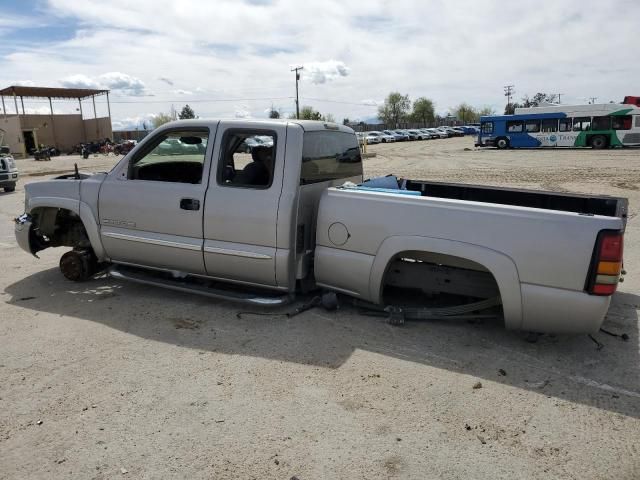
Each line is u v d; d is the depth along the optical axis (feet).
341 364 12.62
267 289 16.35
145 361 12.87
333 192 14.79
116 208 17.35
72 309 16.53
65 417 10.46
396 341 13.88
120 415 10.51
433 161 89.86
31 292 18.29
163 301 17.13
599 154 93.66
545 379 11.89
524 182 52.80
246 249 15.23
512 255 12.45
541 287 12.29
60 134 192.34
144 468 8.92
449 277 14.44
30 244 19.54
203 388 11.54
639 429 9.95
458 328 14.70
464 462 9.01
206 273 16.29
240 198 15.15
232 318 15.57
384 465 8.95
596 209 15.29
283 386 11.60
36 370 12.44
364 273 14.43
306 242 15.65
